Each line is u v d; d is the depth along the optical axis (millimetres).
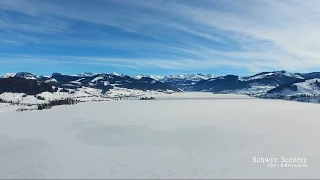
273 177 32875
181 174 34312
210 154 42688
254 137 54562
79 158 41562
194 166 37094
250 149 45281
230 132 60438
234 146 47312
